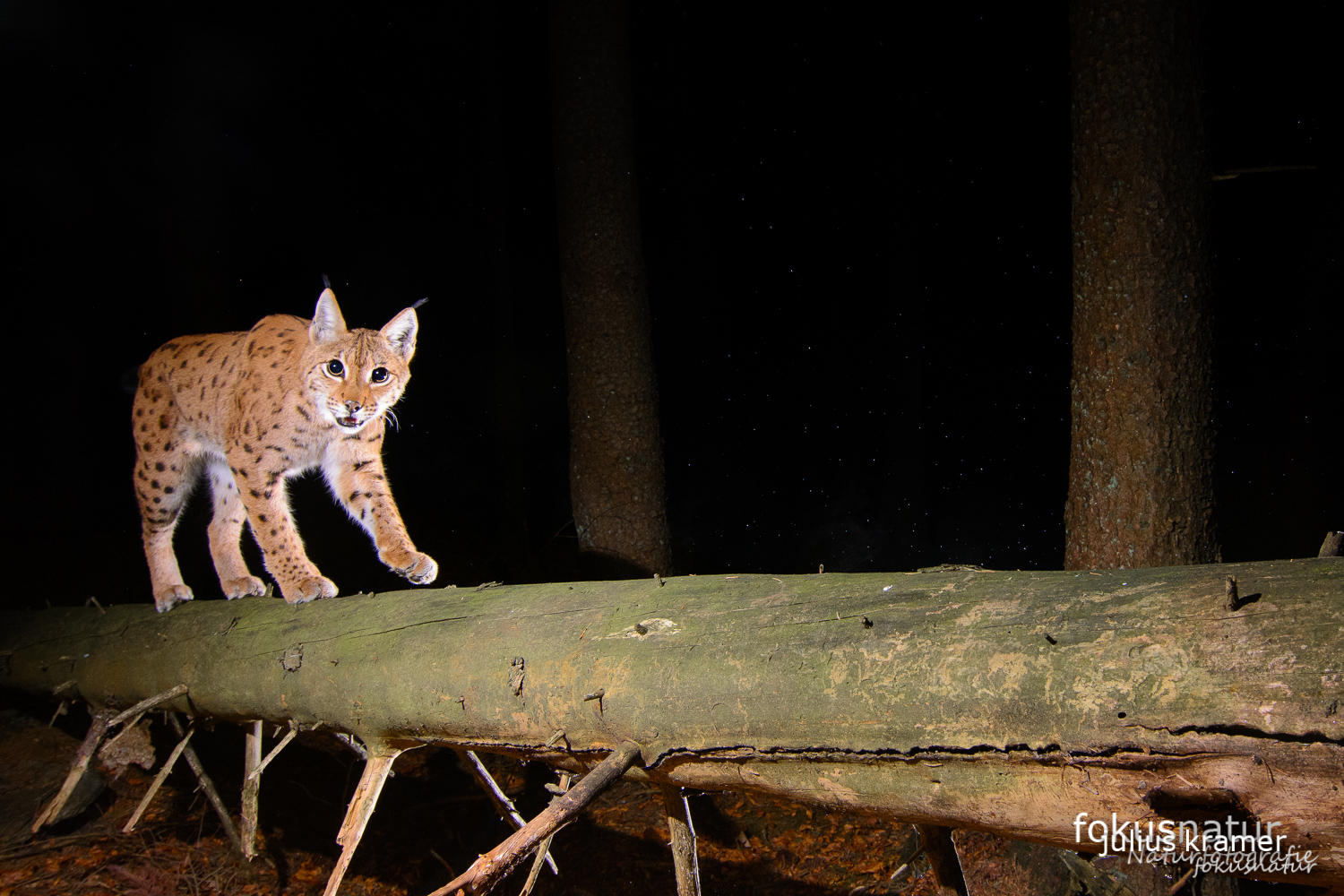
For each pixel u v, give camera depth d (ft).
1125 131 10.82
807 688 6.12
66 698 13.67
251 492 12.45
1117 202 10.97
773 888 14.73
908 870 14.40
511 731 7.84
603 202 18.12
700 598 7.30
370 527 12.92
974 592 6.00
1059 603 5.55
